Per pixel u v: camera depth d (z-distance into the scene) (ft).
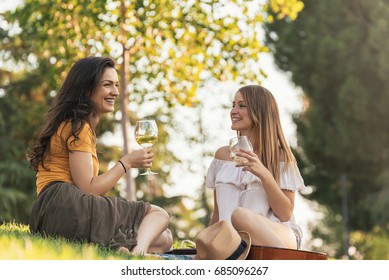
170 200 86.53
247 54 45.93
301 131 93.66
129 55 47.80
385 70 83.92
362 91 85.40
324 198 97.35
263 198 20.44
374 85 86.17
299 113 95.30
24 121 78.28
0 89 79.36
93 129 19.79
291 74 91.15
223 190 20.97
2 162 76.43
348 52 86.63
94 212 18.78
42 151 19.33
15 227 24.18
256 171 19.58
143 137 20.99
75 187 19.04
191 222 100.99
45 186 19.26
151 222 19.47
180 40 45.52
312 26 88.63
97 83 19.63
